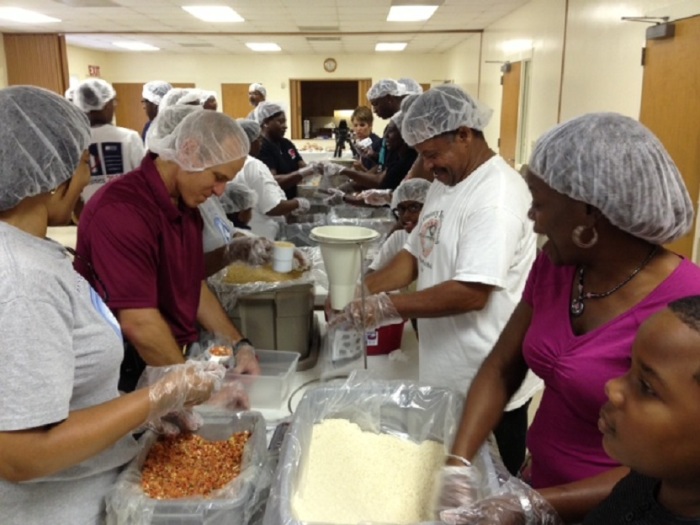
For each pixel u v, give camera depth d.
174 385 0.93
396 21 6.80
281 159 4.27
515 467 1.50
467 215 1.39
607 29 3.76
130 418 0.86
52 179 0.84
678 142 2.88
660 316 0.60
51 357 0.76
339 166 4.47
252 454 1.01
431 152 1.44
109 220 1.29
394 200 2.29
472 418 1.08
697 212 2.72
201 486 0.96
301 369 1.64
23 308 0.73
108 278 1.29
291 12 6.14
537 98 5.33
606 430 0.65
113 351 0.92
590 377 0.90
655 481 0.68
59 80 8.34
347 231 1.49
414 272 1.74
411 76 10.63
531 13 5.47
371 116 5.96
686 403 0.56
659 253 0.89
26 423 0.73
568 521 0.85
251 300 1.63
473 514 0.80
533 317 1.04
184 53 10.48
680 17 2.85
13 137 0.79
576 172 0.83
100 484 0.97
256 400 1.44
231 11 6.07
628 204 0.81
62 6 5.82
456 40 8.67
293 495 0.90
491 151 1.49
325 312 1.86
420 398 1.17
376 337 1.73
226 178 1.43
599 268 0.91
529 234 1.39
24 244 0.79
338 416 1.18
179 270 1.46
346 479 1.02
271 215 3.22
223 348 1.46
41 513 0.89
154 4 5.68
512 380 1.13
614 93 3.64
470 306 1.34
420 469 1.06
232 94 10.73
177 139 1.35
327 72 10.60
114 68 10.63
